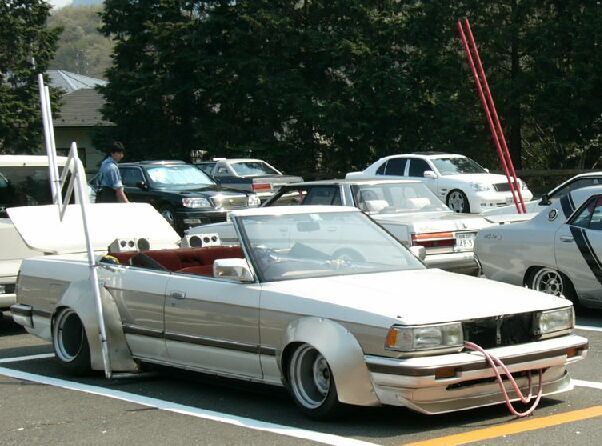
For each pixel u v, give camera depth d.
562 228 10.43
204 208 20.12
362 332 5.95
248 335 6.65
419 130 38.31
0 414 6.92
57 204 8.38
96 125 46.03
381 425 6.17
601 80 34.75
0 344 10.05
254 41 39.09
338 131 37.59
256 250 6.97
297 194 13.54
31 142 42.25
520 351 6.07
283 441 5.89
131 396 7.32
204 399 7.15
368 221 7.73
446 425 6.13
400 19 37.62
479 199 22.31
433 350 5.81
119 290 7.80
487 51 36.94
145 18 40.44
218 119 40.19
